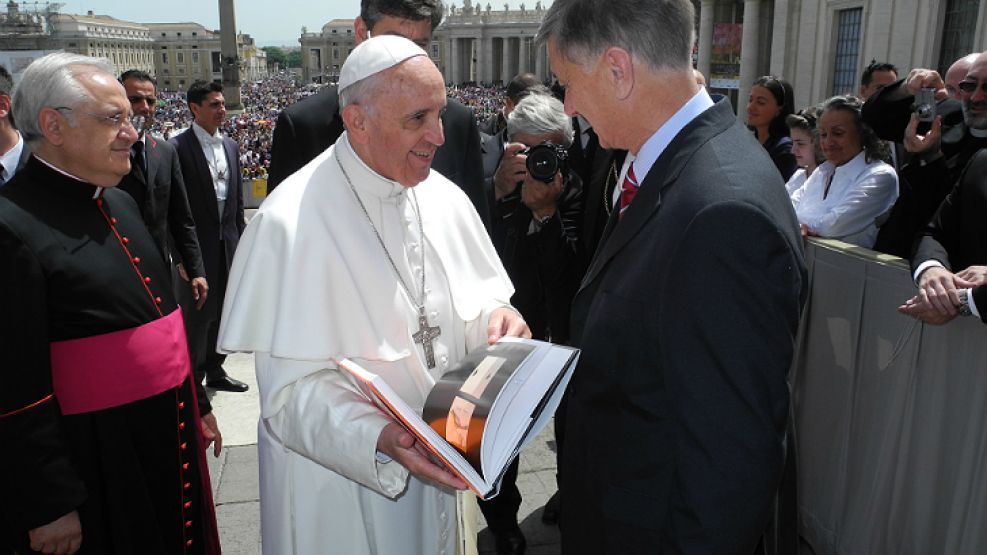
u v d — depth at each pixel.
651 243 1.36
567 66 1.46
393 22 2.30
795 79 27.14
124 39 117.81
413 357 1.84
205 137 4.83
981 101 2.72
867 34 23.34
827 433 2.79
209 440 2.40
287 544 1.87
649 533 1.39
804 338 2.96
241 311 1.70
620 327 1.40
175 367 2.02
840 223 3.12
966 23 19.88
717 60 25.75
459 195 2.13
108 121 1.83
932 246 2.29
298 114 2.62
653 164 1.43
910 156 2.97
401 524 1.88
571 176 3.08
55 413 1.74
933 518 2.26
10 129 3.14
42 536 1.73
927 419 2.26
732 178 1.28
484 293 2.04
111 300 1.86
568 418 1.61
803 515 2.96
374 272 1.78
